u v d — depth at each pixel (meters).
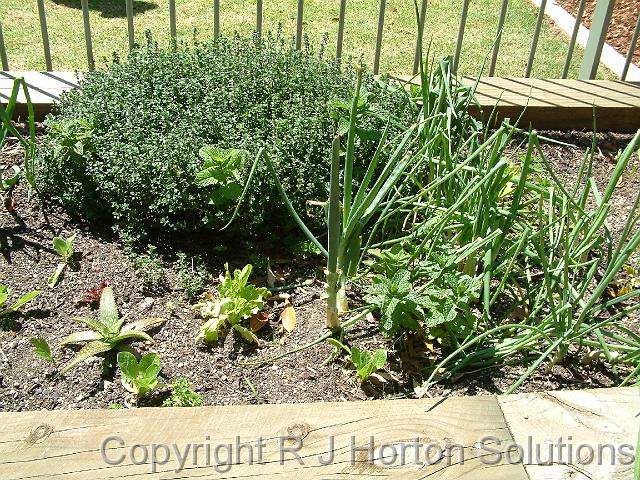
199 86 3.34
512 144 3.99
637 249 3.22
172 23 4.10
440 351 2.60
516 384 2.29
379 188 2.63
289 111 3.29
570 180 3.70
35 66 4.75
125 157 2.97
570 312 2.39
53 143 3.09
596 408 1.75
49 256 2.91
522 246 2.69
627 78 5.36
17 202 3.15
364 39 5.51
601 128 4.21
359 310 2.63
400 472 1.57
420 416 1.72
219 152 2.82
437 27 5.88
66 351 2.49
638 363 2.42
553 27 6.18
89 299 2.69
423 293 2.46
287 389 2.41
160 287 2.82
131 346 2.53
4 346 2.49
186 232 3.11
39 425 1.64
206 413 1.70
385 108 3.45
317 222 3.09
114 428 1.64
